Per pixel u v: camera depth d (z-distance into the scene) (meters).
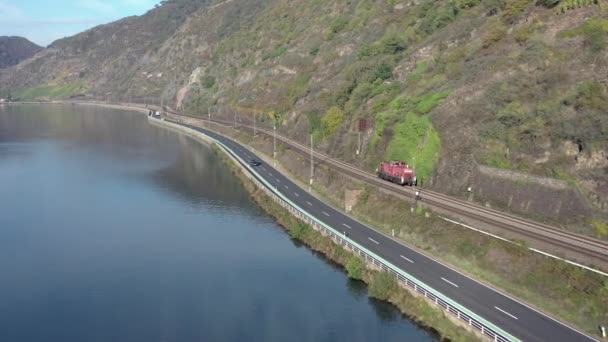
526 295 47.12
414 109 83.31
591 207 52.31
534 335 40.84
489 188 63.31
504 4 96.94
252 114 158.00
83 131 195.00
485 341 41.44
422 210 65.00
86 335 50.69
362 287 57.88
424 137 77.25
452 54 92.06
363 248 59.62
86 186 108.75
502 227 55.69
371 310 53.06
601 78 60.59
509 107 66.81
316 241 69.44
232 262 66.44
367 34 136.25
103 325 52.41
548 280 46.75
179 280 62.06
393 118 86.06
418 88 90.50
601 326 40.84
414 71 100.00
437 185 71.56
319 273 61.97
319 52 152.25
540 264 48.38
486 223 57.50
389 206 70.50
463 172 68.00
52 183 111.88
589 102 58.50
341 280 59.91
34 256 70.31
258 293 58.03
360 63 118.44
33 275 64.38
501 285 49.53
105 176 117.75
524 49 76.06
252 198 97.06
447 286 50.12
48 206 94.50
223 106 186.00
